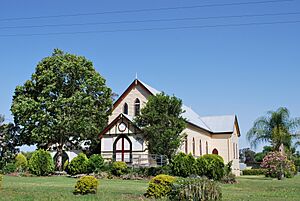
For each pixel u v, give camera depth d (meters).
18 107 45.31
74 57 49.44
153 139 40.84
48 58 48.28
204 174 35.44
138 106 50.09
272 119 59.66
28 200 19.25
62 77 47.81
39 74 48.31
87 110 47.50
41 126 45.22
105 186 27.44
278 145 59.38
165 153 40.59
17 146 50.59
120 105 51.31
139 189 25.27
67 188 25.12
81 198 20.08
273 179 47.12
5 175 39.53
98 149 52.97
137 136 44.38
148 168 38.09
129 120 44.72
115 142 45.34
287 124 59.41
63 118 45.97
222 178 35.59
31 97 47.97
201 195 18.06
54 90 47.22
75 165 39.56
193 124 54.44
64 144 50.16
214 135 65.94
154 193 20.88
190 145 53.53
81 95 47.50
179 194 18.39
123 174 37.75
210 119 68.94
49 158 40.91
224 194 23.59
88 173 39.03
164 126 40.75
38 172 40.09
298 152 72.94
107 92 50.75
